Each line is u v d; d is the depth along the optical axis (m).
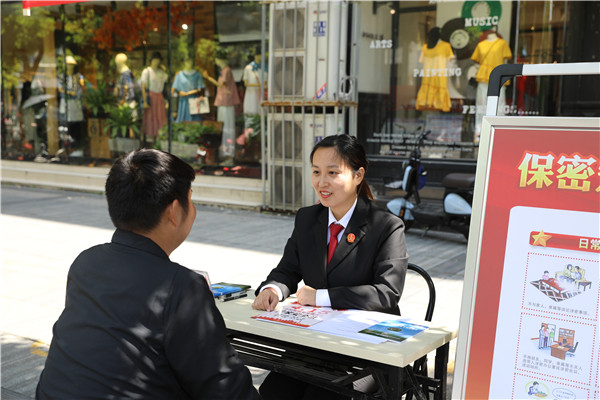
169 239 1.67
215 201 9.92
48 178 12.35
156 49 10.69
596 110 8.12
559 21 8.11
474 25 8.49
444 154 8.77
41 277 5.83
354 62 8.63
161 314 1.52
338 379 2.13
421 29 8.82
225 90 10.00
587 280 1.67
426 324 2.24
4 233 7.88
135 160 1.64
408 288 5.37
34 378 3.62
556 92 8.25
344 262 2.58
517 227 1.79
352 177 2.56
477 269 1.82
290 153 8.84
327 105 8.30
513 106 8.39
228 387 1.54
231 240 7.39
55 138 12.30
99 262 1.63
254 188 9.59
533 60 8.30
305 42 8.48
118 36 11.12
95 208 9.88
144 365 1.49
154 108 10.89
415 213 7.21
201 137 10.35
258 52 9.62
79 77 11.77
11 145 12.90
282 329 2.14
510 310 1.76
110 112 11.46
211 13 9.98
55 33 11.90
